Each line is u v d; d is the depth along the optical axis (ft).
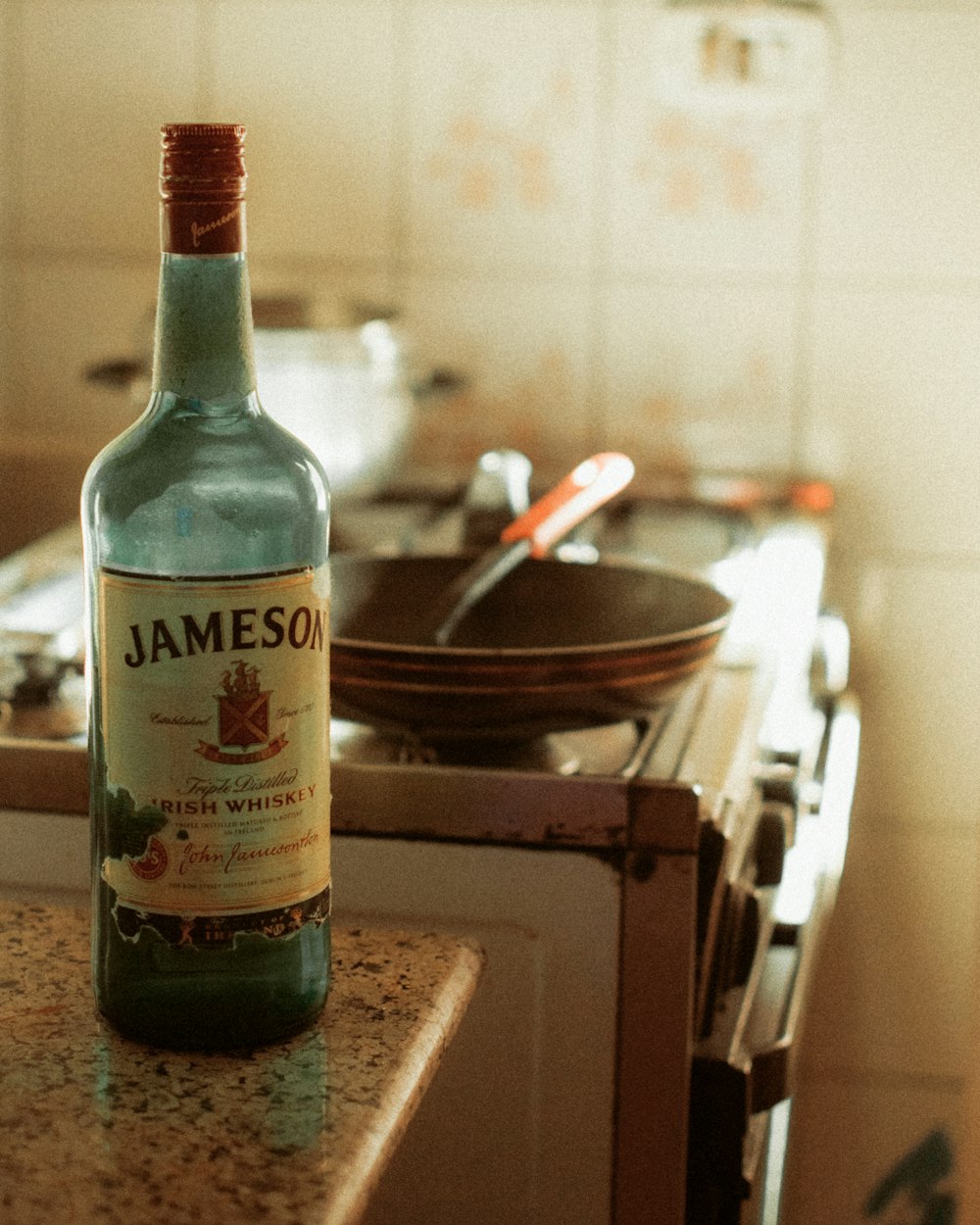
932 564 7.16
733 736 3.56
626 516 6.07
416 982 2.22
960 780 7.29
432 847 3.18
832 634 5.25
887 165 6.88
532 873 3.16
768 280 7.00
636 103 6.90
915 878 7.38
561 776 3.12
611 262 7.03
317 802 2.02
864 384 7.05
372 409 5.89
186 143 1.97
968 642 7.19
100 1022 2.07
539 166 6.97
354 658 3.06
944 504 7.11
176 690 1.91
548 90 6.91
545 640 3.78
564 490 3.71
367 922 3.23
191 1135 1.79
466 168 7.00
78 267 7.17
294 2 6.90
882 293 6.98
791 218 6.95
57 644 3.79
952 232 6.91
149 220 7.12
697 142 6.91
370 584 3.84
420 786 3.16
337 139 7.00
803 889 3.70
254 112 7.00
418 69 6.93
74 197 7.11
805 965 3.56
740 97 6.85
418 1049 2.02
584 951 3.17
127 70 7.00
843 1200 7.54
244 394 2.08
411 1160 3.32
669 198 6.97
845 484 7.13
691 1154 3.22
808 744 4.30
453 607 3.58
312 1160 1.74
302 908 2.01
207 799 1.93
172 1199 1.66
